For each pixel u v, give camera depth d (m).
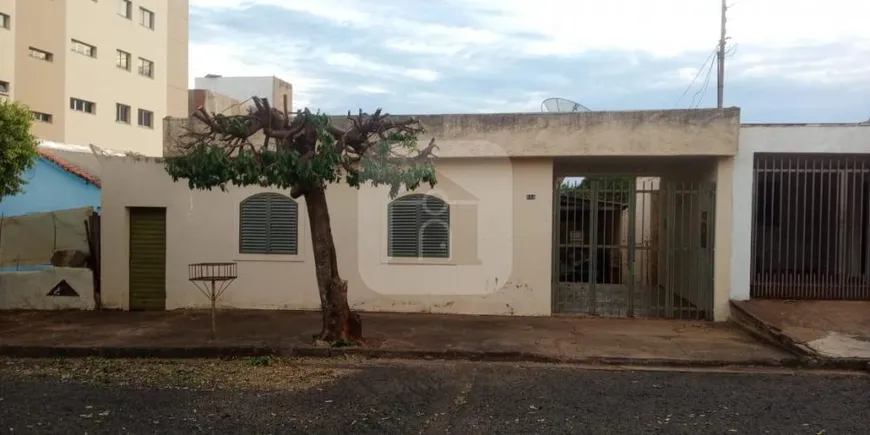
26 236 12.10
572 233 11.48
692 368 8.00
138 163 11.66
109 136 30.73
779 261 10.80
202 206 11.61
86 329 9.95
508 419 5.72
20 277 11.80
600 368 8.01
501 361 8.41
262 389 6.78
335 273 8.98
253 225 11.57
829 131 10.36
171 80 36.19
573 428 5.45
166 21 35.44
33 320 10.73
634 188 11.23
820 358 7.89
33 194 15.98
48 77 27.09
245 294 11.59
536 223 11.06
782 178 10.76
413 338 9.25
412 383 7.11
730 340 9.21
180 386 6.90
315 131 8.05
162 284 11.78
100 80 30.09
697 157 10.84
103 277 11.74
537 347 8.74
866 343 8.41
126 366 8.01
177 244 11.66
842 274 10.70
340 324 8.87
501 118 10.82
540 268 11.08
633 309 11.17
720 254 10.66
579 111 10.84
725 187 10.61
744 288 10.62
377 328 9.95
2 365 8.12
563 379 7.35
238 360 8.45
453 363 8.27
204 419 5.68
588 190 11.30
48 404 6.17
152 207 11.72
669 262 11.16
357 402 6.28
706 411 5.98
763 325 9.35
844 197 10.69
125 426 5.47
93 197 15.94
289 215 11.52
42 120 26.94
